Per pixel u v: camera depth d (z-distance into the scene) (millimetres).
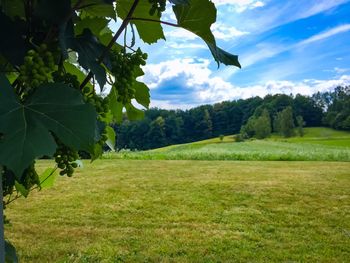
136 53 1007
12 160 583
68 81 846
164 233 6461
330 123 63281
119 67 999
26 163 585
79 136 645
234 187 10414
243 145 40500
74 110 657
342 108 62594
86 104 666
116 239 6094
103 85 872
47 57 786
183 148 37219
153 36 1182
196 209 8188
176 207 8328
